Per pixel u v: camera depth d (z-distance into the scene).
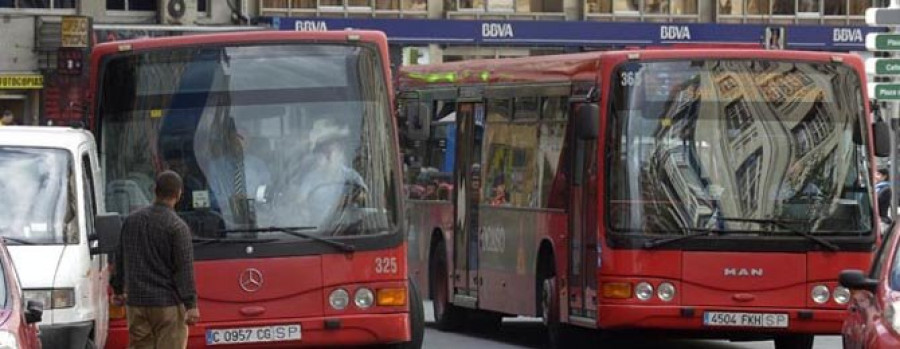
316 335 36.84
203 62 37.50
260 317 36.72
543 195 46.28
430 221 55.38
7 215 34.41
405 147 57.56
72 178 35.09
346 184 37.38
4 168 35.00
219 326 36.56
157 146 37.34
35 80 100.44
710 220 41.81
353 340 37.06
